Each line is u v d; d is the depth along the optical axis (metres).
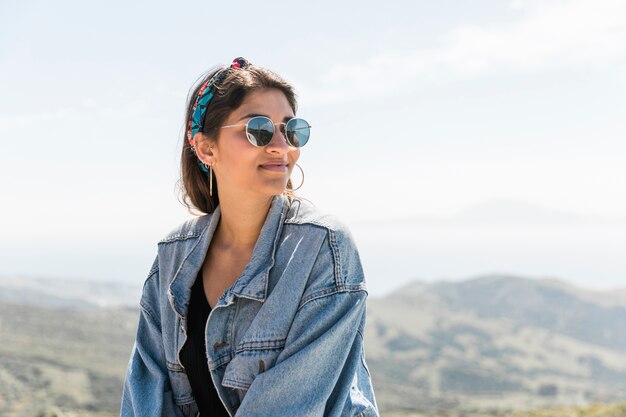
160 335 2.32
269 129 2.05
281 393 1.93
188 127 2.27
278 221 2.15
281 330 2.00
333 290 2.04
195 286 2.26
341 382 2.03
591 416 27.72
